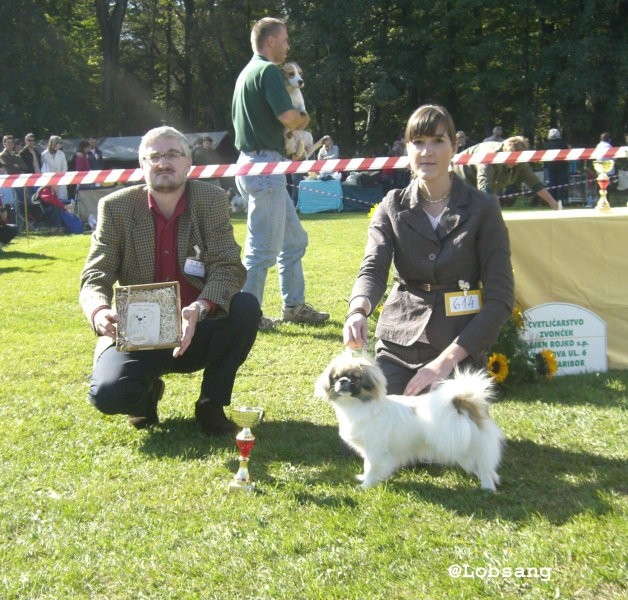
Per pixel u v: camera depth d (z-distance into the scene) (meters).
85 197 17.67
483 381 3.52
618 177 19.62
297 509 3.39
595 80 25.80
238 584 2.80
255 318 4.30
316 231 14.59
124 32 41.28
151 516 3.34
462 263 3.93
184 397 5.00
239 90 6.50
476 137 30.84
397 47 30.30
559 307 5.40
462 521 3.25
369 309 3.80
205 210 4.25
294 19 31.70
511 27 29.89
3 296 8.43
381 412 3.55
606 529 3.11
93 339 6.55
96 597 2.76
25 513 3.38
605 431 4.27
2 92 30.83
